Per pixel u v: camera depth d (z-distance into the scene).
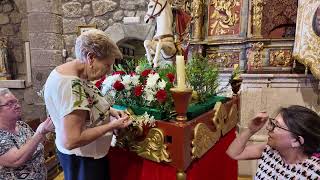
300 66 2.54
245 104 2.61
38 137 1.18
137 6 3.93
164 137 1.09
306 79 2.47
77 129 0.96
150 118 1.10
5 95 1.25
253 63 2.62
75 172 1.15
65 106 0.95
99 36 0.99
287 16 2.59
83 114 0.98
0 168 1.21
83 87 1.03
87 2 4.08
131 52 4.88
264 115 1.23
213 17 2.88
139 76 1.28
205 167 1.35
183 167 1.05
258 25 2.59
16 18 4.73
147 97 1.19
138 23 3.94
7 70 4.73
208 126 1.37
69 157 1.14
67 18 4.18
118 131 1.26
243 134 1.30
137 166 1.25
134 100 1.29
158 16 2.18
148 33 3.93
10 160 1.17
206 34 2.94
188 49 2.82
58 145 1.18
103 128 1.01
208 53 2.95
